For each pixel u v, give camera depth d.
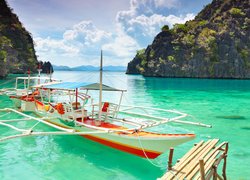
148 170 10.69
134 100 31.84
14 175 10.07
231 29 102.75
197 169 7.50
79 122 13.20
